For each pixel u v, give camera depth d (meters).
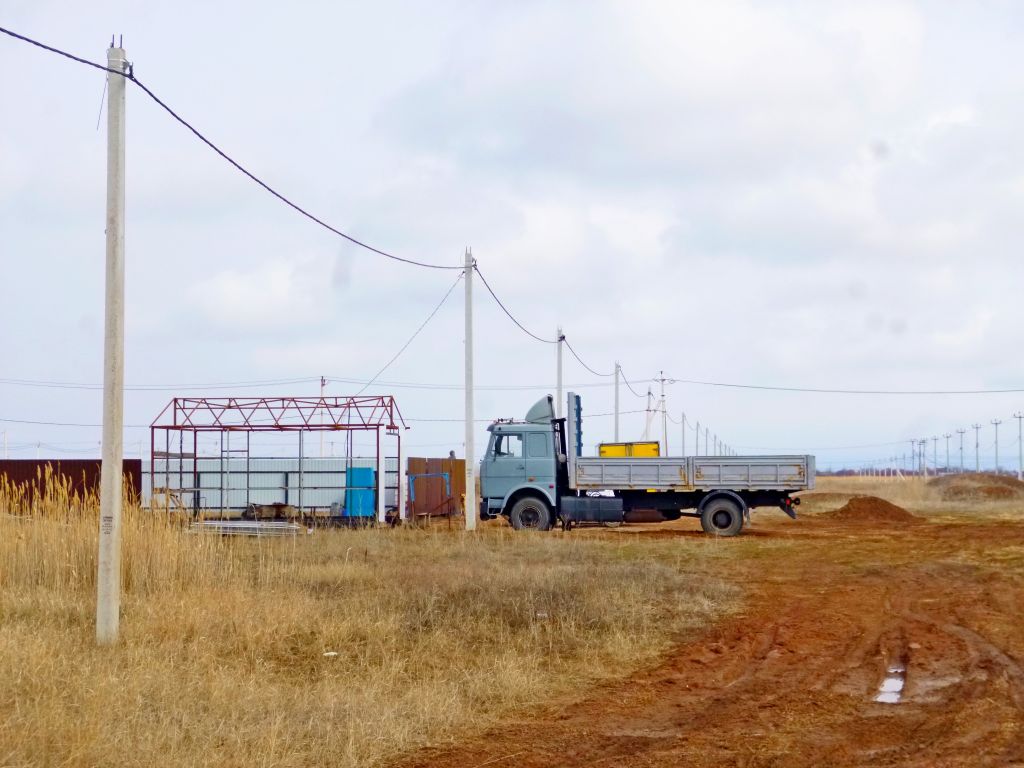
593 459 29.22
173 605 12.88
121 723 7.98
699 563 21.34
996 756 7.82
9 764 6.89
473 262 30.81
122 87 11.39
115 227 11.37
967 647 12.51
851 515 38.91
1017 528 32.28
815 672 11.22
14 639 10.52
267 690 9.63
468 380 30.48
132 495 18.09
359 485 35.59
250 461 36.28
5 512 15.91
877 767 7.59
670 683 10.73
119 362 11.39
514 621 13.85
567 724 9.05
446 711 9.20
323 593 15.49
